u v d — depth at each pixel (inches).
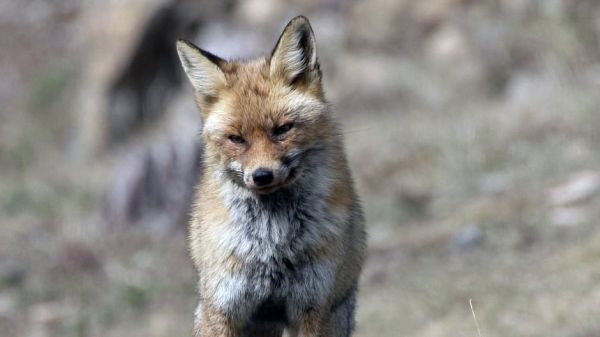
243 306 307.4
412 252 582.9
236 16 906.1
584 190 579.5
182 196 676.7
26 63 1137.4
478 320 476.1
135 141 911.7
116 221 694.5
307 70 305.4
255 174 286.7
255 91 299.7
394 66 813.9
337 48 842.8
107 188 775.1
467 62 788.6
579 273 492.7
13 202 808.9
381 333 497.7
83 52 1047.6
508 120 695.7
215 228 305.9
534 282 501.0
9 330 589.6
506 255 544.7
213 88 306.5
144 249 659.4
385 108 793.6
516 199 596.1
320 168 302.7
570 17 762.8
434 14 827.4
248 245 303.3
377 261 584.7
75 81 1024.2
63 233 709.9
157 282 621.9
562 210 569.0
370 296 543.5
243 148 296.0
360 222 327.0
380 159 703.7
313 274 303.6
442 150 687.1
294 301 307.4
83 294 619.8
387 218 631.2
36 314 606.5
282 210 302.7
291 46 302.8
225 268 304.3
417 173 675.4
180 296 605.3
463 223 592.7
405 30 831.1
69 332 581.6
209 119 304.5
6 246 704.4
